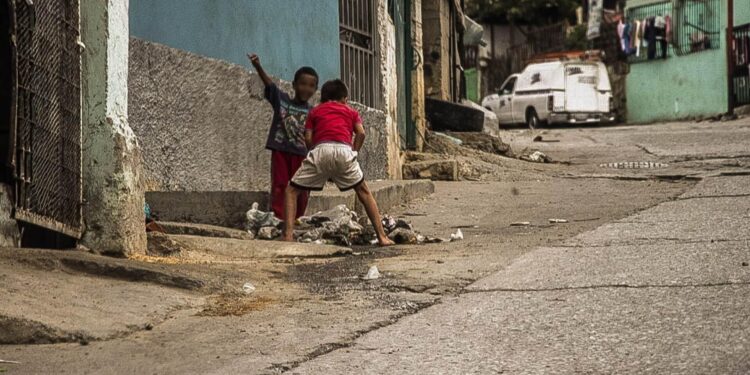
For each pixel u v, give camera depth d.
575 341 5.28
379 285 6.98
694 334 5.26
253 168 11.55
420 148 17.66
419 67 17.75
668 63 39.06
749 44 34.28
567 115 35.00
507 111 36.94
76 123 7.43
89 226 7.50
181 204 9.67
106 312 5.92
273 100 10.20
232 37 11.21
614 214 11.12
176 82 9.98
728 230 8.58
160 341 5.53
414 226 10.84
